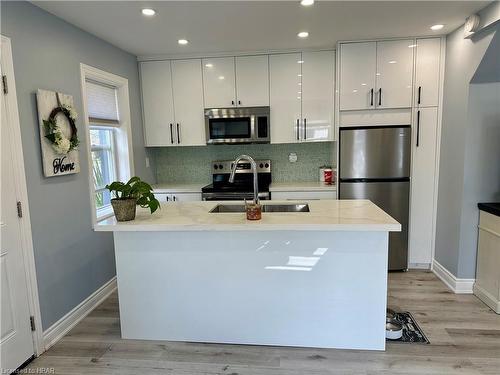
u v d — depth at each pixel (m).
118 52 3.56
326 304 2.26
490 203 2.91
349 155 3.59
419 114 3.50
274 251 2.25
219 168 4.42
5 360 2.07
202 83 3.98
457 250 3.10
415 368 2.08
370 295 2.21
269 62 3.86
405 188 3.55
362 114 3.62
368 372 2.05
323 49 3.76
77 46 2.85
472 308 2.80
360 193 3.62
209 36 3.26
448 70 3.31
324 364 2.14
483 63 2.71
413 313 2.73
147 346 2.39
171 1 2.40
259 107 3.92
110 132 3.66
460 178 3.04
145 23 2.83
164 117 4.10
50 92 2.43
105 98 3.44
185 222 2.19
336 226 2.03
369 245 2.17
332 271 2.22
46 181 2.42
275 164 4.45
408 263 3.70
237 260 2.29
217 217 2.32
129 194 2.29
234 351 2.30
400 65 3.47
